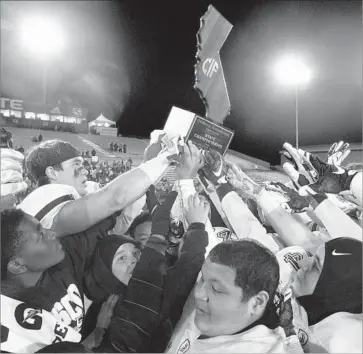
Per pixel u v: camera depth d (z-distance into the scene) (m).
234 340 0.79
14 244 0.82
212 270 0.83
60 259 0.87
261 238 0.98
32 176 1.02
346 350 0.79
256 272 0.80
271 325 0.83
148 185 0.90
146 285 0.86
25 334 0.78
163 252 0.90
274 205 1.01
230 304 0.81
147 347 0.85
